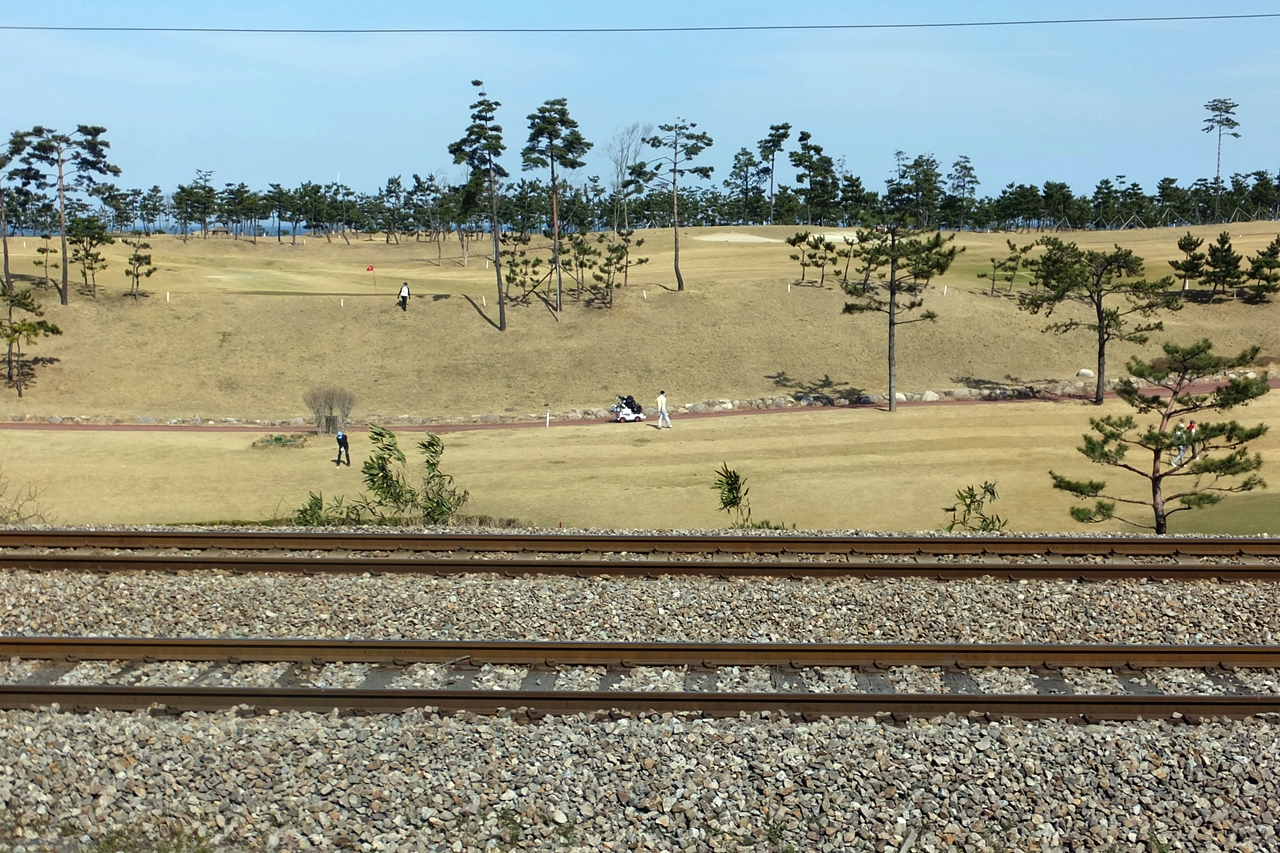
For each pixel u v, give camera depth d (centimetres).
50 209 11738
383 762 920
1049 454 4072
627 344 6650
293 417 5500
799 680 1147
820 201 14338
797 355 6412
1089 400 5466
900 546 1659
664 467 3928
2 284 7181
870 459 4044
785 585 1455
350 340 6850
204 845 831
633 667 1178
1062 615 1332
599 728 993
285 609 1366
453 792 874
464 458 4172
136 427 5134
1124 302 7412
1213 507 3030
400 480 2702
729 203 16950
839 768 905
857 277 8162
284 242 14225
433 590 1434
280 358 6531
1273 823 830
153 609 1372
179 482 3612
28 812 862
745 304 7300
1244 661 1162
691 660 1184
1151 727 992
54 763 921
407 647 1192
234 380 6162
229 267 10081
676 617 1337
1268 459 3853
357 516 2445
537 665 1179
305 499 3291
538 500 3294
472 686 1135
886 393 5725
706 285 7850
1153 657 1166
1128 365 2875
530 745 954
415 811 852
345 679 1152
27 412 5391
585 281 8331
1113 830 824
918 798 861
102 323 6969
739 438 4625
